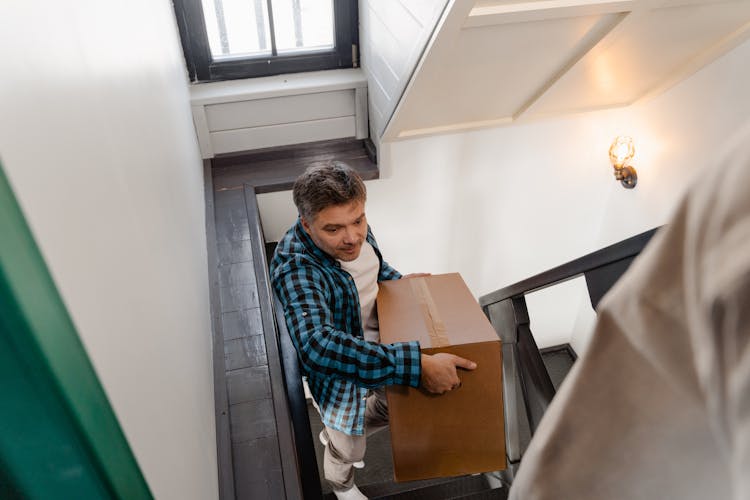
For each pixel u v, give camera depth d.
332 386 1.88
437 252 4.08
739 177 0.18
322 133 3.36
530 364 2.03
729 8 2.37
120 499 0.38
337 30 3.17
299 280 1.65
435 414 1.66
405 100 2.62
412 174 3.63
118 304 0.55
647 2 2.13
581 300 4.79
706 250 0.19
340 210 1.56
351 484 2.33
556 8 2.07
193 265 1.74
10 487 0.31
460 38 2.22
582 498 0.31
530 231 4.16
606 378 0.27
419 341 1.65
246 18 3.05
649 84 3.28
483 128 3.31
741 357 0.18
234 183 3.10
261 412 1.74
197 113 3.04
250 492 1.50
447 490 2.23
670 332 0.23
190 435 1.02
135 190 0.82
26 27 0.38
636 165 3.71
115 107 0.77
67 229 0.40
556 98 3.09
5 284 0.26
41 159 0.36
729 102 2.92
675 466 0.26
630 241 1.50
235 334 2.07
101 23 0.78
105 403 0.38
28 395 0.29
